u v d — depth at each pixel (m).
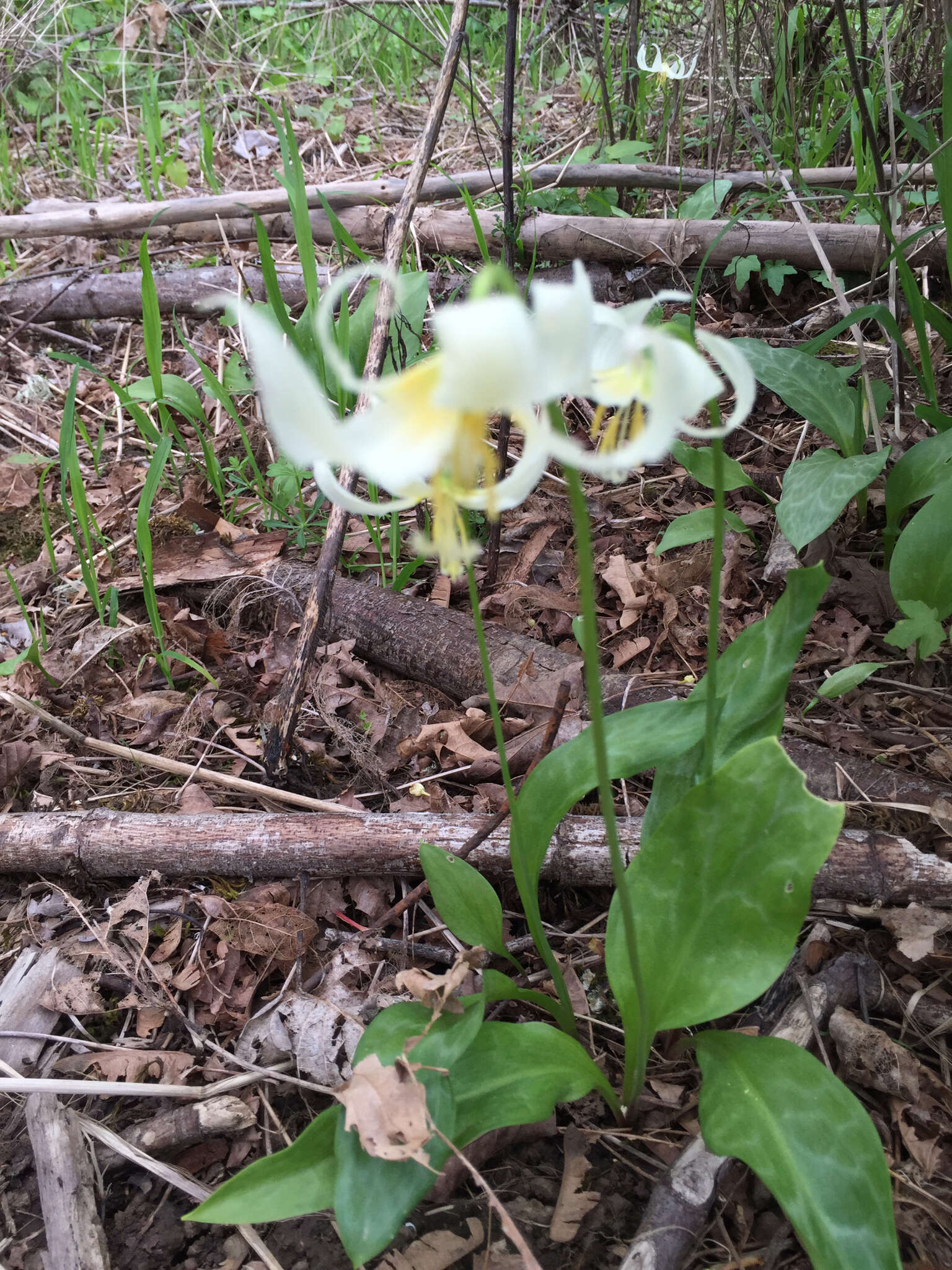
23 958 0.44
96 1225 0.35
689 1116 0.37
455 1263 0.34
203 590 0.66
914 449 0.56
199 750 0.55
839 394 0.59
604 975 0.43
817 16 0.93
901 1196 0.34
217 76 1.38
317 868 0.46
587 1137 0.37
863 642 0.56
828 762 0.47
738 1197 0.35
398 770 0.53
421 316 0.68
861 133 0.82
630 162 0.95
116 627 0.63
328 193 0.94
